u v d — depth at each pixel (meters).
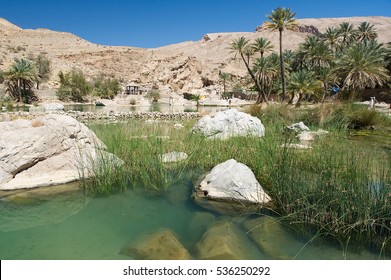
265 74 35.72
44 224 3.84
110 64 87.81
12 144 5.28
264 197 4.33
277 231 3.53
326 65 34.59
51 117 6.03
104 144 6.62
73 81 50.16
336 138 7.35
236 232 3.49
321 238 3.39
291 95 30.41
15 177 5.21
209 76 85.31
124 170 5.46
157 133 7.30
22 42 97.75
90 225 3.81
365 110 11.12
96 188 5.02
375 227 3.49
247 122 9.14
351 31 41.25
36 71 45.25
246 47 36.38
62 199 4.63
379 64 26.53
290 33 143.50
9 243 3.36
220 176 4.70
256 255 3.07
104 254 3.12
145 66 83.31
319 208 3.73
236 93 60.97
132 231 3.64
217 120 9.03
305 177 4.30
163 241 3.30
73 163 5.68
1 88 43.78
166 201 4.55
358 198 3.59
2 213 4.15
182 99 61.78
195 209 4.26
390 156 4.77
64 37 117.75
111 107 40.69
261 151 5.70
